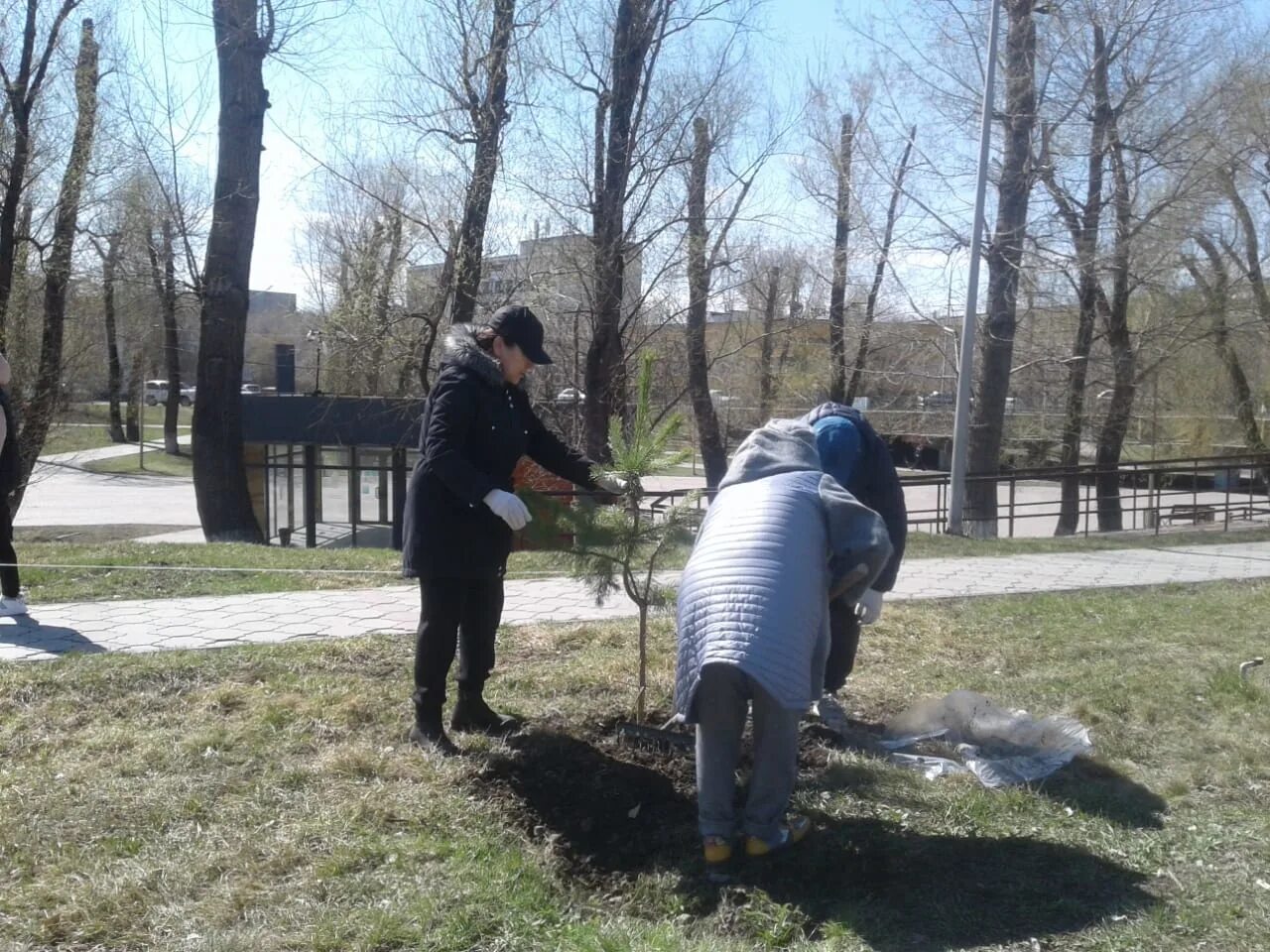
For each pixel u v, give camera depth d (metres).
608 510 4.86
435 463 4.36
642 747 4.86
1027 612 7.73
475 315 19.31
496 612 4.90
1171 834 4.03
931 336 23.80
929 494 35.59
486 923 3.28
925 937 3.32
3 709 5.06
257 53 15.39
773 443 3.97
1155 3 19.84
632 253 19.75
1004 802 4.30
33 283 18.27
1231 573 10.05
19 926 3.23
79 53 17.22
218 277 15.59
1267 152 22.20
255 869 3.57
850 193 22.44
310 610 7.29
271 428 22.69
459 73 18.22
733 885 3.70
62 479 46.41
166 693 5.31
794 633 3.57
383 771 4.38
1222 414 30.11
